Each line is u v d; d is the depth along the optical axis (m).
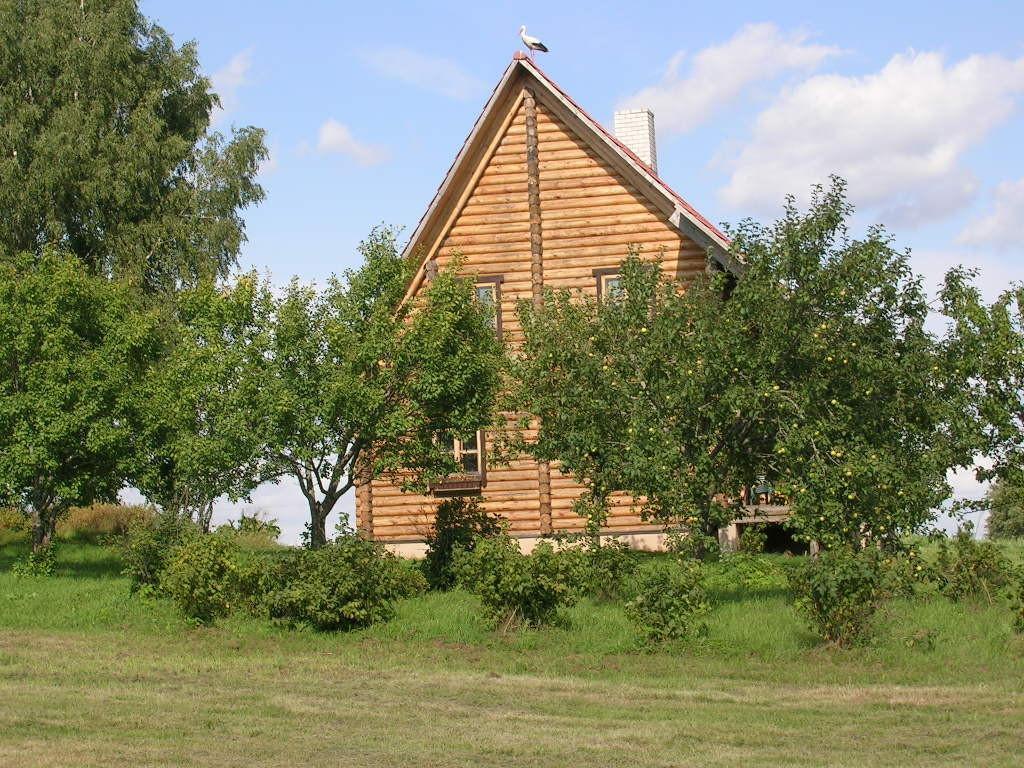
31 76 40.44
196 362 22.47
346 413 21.47
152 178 40.38
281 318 21.98
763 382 19.42
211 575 21.05
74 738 12.73
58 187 39.12
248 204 42.38
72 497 26.28
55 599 23.02
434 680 16.36
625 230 28.20
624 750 12.41
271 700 14.92
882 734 13.12
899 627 18.17
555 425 21.19
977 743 12.61
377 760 11.95
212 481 22.27
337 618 20.08
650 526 27.44
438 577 22.78
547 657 17.98
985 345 21.28
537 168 28.61
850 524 19.30
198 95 43.34
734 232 20.56
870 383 19.81
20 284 26.80
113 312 27.66
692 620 18.66
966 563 20.05
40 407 25.69
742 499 21.73
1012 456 21.56
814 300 19.83
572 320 21.30
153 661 17.94
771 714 14.15
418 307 22.94
